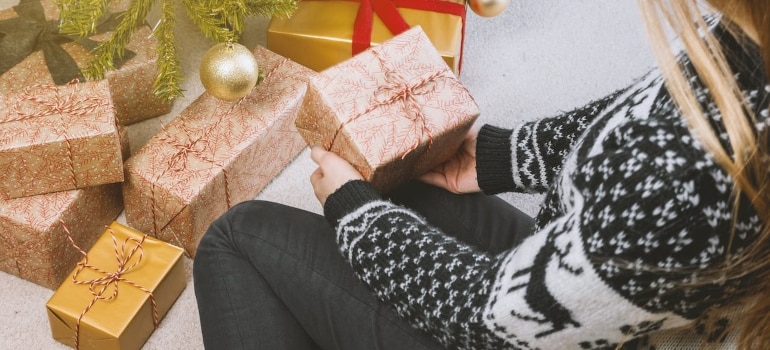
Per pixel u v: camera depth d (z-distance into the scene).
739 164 0.47
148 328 1.23
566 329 0.57
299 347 0.89
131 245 1.21
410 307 0.71
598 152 0.56
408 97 0.98
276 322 0.89
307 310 0.87
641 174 0.51
